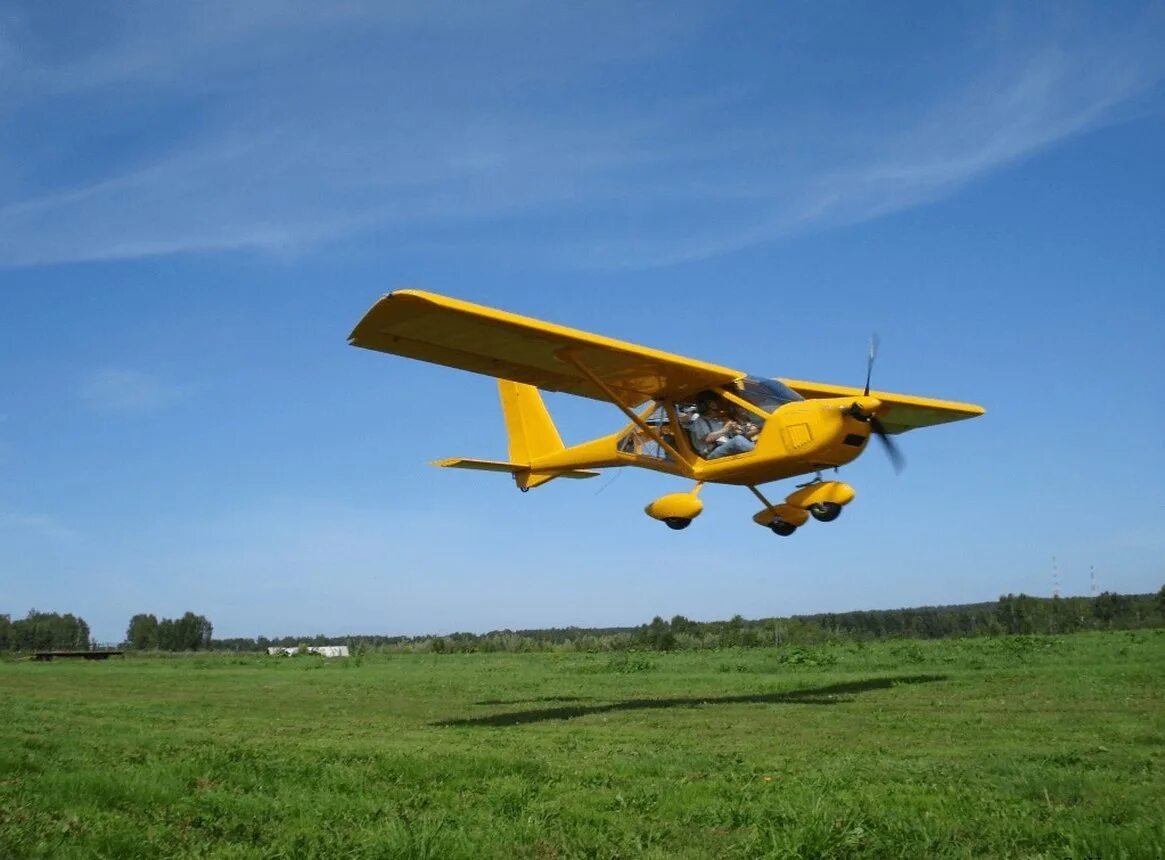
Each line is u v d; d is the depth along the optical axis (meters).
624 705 12.56
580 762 7.38
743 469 12.86
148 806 5.48
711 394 13.47
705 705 12.05
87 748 8.11
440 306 10.76
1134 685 11.81
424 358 12.46
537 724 10.55
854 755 7.52
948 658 18.48
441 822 4.91
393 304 10.84
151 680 19.84
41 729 10.05
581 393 14.16
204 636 84.69
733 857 4.43
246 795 5.80
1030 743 7.86
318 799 5.68
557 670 20.86
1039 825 4.72
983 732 8.64
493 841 4.65
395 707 13.24
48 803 5.39
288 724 11.07
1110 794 5.53
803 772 6.67
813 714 10.57
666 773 6.73
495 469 17.70
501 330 11.55
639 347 12.42
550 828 4.91
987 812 5.07
